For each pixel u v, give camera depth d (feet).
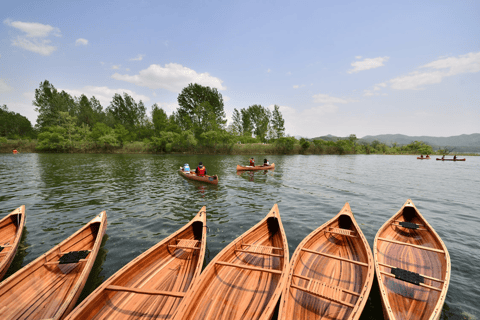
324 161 132.77
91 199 37.86
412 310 12.91
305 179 61.21
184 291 15.37
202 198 38.75
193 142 178.50
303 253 19.02
